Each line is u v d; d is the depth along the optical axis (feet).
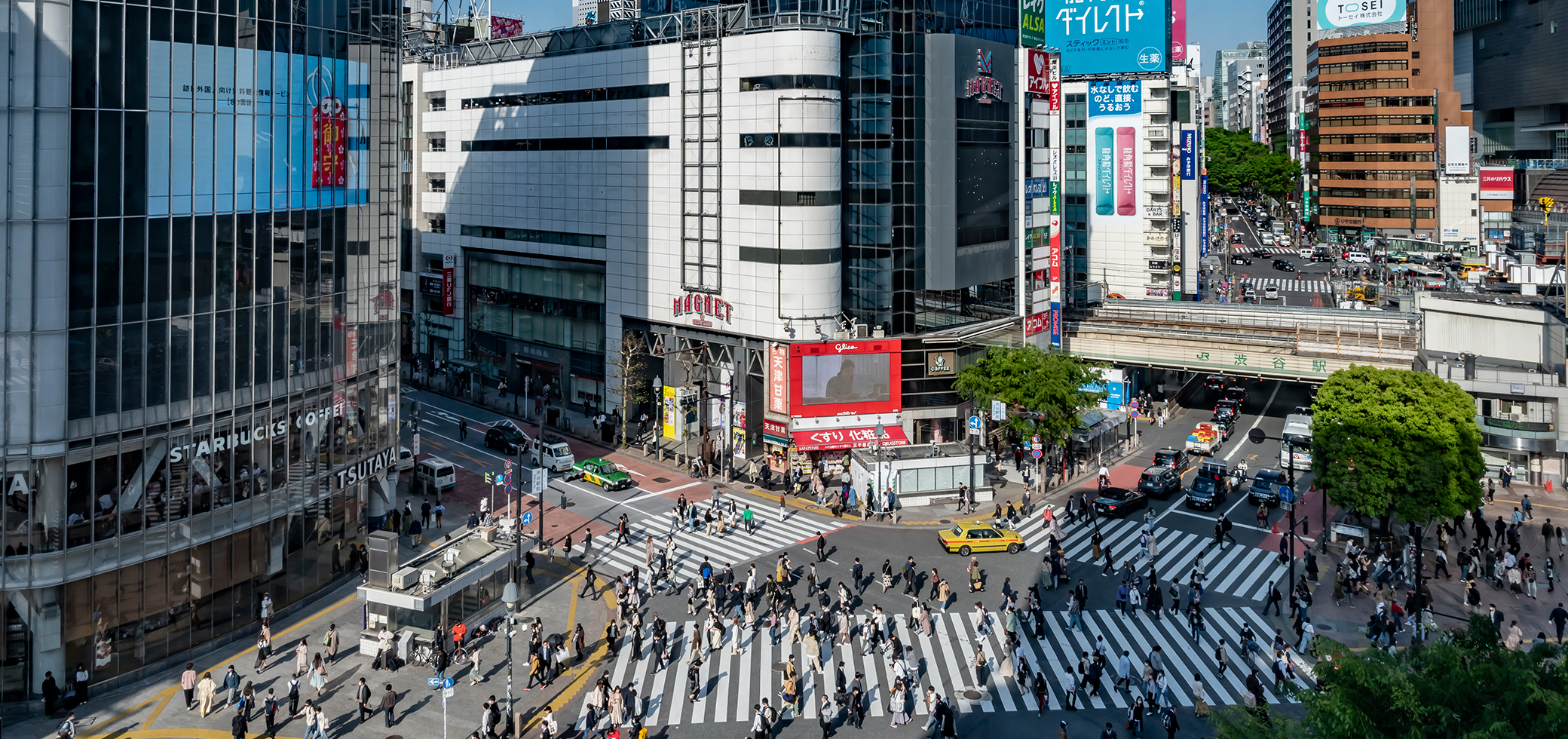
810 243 241.96
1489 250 538.06
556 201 300.81
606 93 279.49
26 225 128.16
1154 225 404.77
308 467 168.96
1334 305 451.12
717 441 264.93
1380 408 188.96
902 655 143.33
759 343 252.01
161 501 143.74
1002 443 261.85
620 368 278.26
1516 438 241.55
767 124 241.14
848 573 187.93
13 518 130.72
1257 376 288.30
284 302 161.68
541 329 317.42
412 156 356.79
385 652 148.46
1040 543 204.44
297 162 162.71
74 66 130.21
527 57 305.12
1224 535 207.82
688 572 188.65
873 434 248.11
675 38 262.47
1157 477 233.76
